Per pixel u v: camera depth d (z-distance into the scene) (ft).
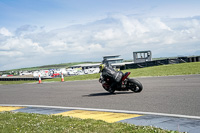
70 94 41.39
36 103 34.42
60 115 22.95
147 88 39.04
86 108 26.66
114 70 35.53
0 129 17.84
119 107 25.64
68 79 87.66
